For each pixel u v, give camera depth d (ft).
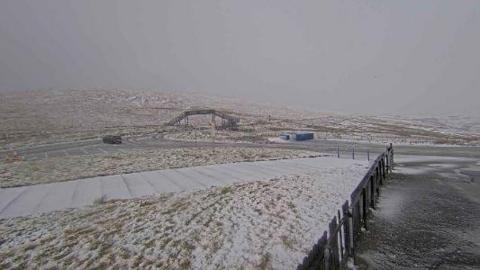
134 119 371.35
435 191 54.95
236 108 540.93
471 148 133.80
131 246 29.53
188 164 91.15
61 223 38.83
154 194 54.19
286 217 36.37
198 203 44.50
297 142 170.71
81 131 255.50
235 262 25.31
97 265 25.90
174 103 546.67
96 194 57.26
